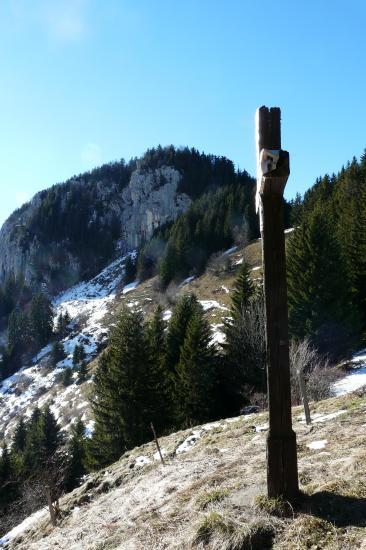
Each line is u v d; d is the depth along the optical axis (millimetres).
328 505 4750
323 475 5715
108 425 26797
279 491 4988
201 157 190250
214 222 91625
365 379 20844
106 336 71000
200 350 29703
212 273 68312
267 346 5074
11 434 50688
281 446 5000
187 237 86062
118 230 172125
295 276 31188
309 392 18453
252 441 10055
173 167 181625
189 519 5539
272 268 5055
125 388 26578
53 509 11055
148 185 177625
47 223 169375
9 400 64188
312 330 29125
